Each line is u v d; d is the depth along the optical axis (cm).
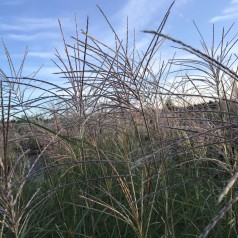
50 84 282
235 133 246
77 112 333
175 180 363
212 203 349
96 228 339
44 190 391
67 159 377
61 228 365
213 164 379
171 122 355
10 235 323
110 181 338
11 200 220
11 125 372
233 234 312
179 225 346
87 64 283
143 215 271
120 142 375
